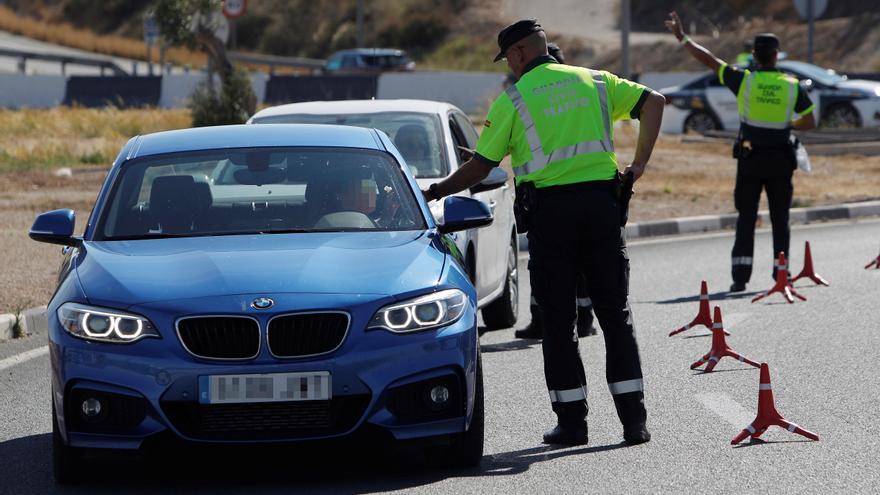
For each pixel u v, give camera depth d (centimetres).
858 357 2942
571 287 2234
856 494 1870
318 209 2333
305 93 12106
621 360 2225
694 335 3300
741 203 4053
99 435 1956
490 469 2072
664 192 7106
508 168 7725
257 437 1938
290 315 1942
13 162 8394
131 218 2322
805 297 3875
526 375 2855
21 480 2073
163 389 1922
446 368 1991
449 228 2364
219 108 9212
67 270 2161
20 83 12825
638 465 2064
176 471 2109
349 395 1941
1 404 2689
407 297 1995
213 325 1942
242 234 2256
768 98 4003
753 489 1908
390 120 3288
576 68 2245
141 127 10544
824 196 6950
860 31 19175
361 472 2073
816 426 2303
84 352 1952
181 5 9312
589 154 2206
